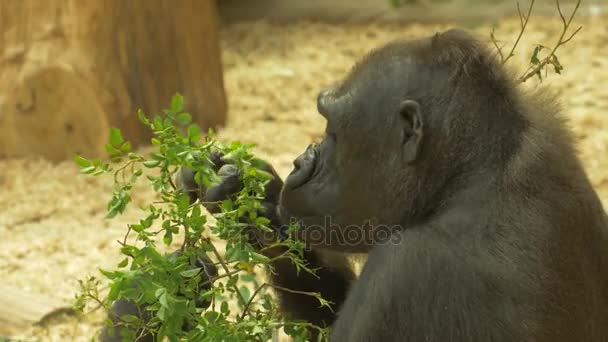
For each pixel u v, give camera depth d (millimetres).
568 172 7820
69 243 15422
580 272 7629
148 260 8086
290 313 9836
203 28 19859
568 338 7492
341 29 27391
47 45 18750
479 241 7383
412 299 7328
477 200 7555
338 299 9898
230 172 8617
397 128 7871
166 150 8172
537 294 7270
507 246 7344
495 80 7805
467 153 7703
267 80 23297
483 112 7723
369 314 7445
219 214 8250
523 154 7613
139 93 19000
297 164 8484
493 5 27406
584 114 19797
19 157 19156
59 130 18891
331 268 9906
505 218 7426
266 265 9047
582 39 25031
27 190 17625
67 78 18531
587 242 7828
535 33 25469
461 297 7246
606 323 8016
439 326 7266
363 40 26344
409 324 7324
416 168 7828
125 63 18812
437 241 7449
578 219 7695
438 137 7742
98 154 18688
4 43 18938
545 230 7402
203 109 19875
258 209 8664
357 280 7863
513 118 7754
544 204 7496
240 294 8656
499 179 7570
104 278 14062
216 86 20188
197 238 8305
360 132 8039
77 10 18531
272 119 20922
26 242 15477
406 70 7930
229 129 20125
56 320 13156
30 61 18797
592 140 18625
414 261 7398
